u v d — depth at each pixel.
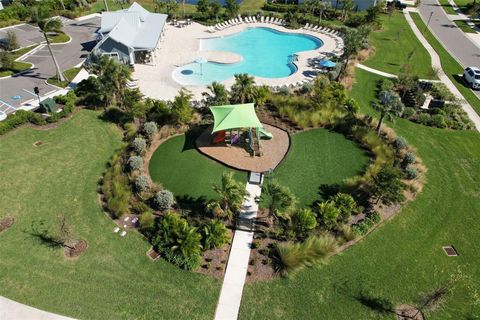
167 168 31.83
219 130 32.09
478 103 44.94
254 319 20.97
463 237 26.52
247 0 83.62
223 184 26.25
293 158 33.50
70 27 64.50
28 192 28.86
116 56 49.25
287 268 23.42
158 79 47.38
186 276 23.03
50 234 25.47
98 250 24.41
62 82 45.12
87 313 20.92
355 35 47.16
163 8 73.44
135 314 20.97
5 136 35.16
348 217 26.77
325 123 38.03
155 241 24.72
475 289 22.95
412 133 37.94
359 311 21.47
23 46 55.50
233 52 58.12
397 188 27.45
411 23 72.50
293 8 73.88
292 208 25.78
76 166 31.75
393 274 23.58
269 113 39.91
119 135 36.00
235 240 25.38
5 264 23.39
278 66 53.78
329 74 47.75
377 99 44.75
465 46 62.31
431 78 50.62
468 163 34.12
